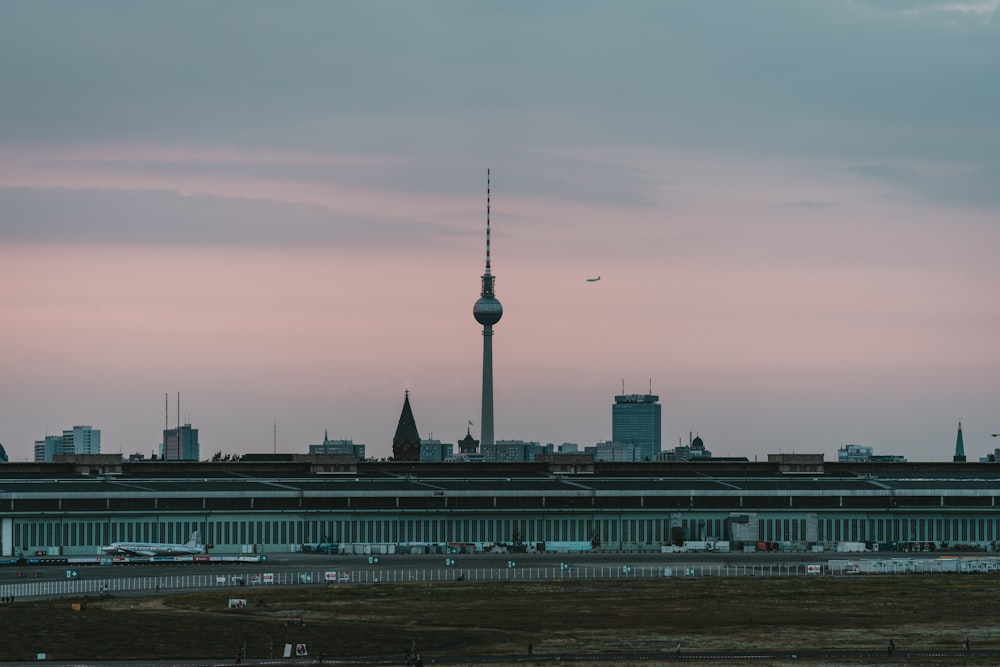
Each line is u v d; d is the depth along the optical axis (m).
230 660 187.00
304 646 192.00
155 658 188.12
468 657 190.50
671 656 191.88
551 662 186.12
